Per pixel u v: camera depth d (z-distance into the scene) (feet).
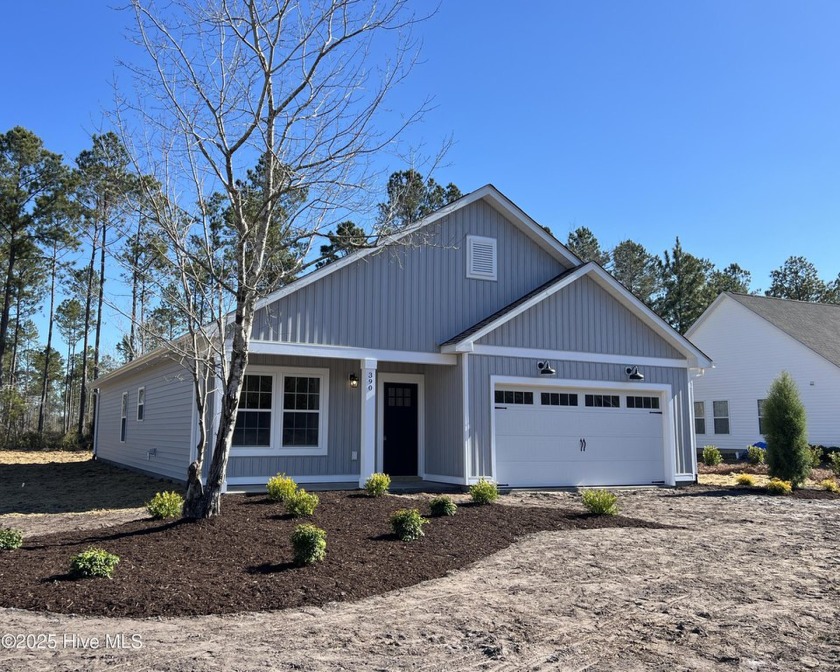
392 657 15.66
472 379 48.24
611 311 54.65
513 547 28.25
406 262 49.44
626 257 143.02
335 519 32.19
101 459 84.99
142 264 37.58
